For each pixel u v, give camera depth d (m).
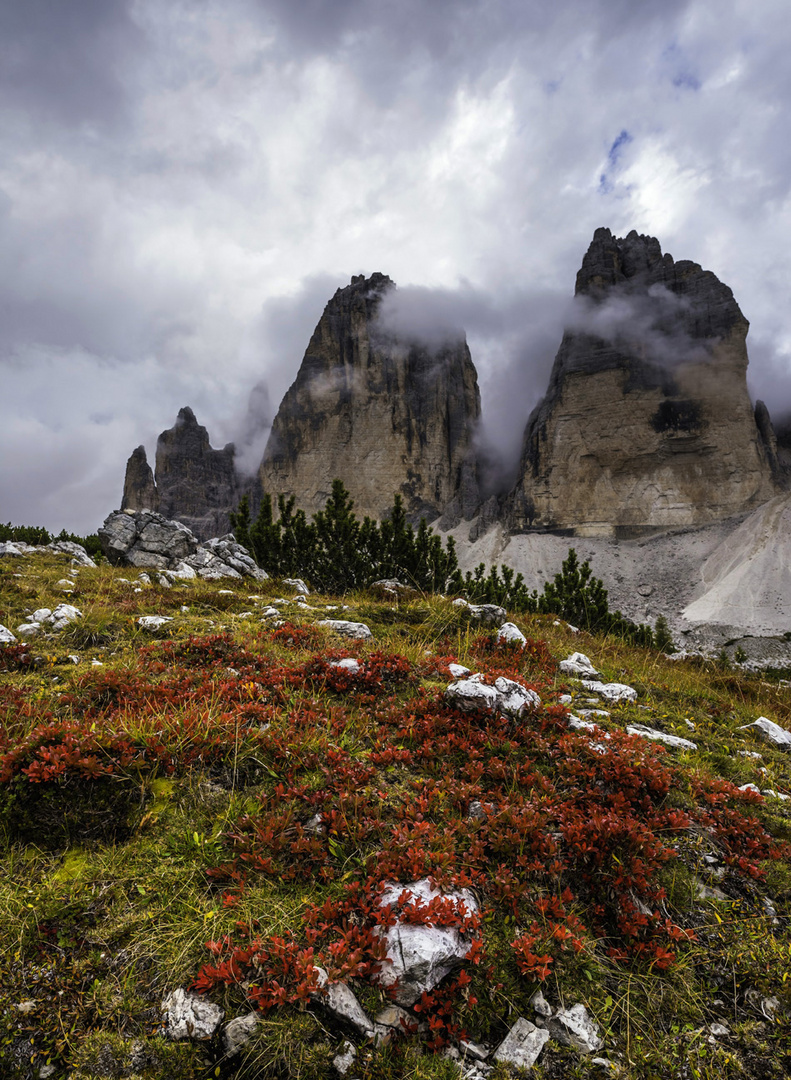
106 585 13.80
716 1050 3.26
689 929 4.05
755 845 4.84
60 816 4.41
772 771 6.67
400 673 7.70
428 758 5.78
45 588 12.79
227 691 6.61
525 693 6.78
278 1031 3.09
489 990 3.49
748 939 3.99
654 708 8.27
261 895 3.94
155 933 3.62
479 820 4.67
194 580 17.38
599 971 3.70
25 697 6.37
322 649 9.05
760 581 145.88
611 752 5.71
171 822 4.55
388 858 4.16
